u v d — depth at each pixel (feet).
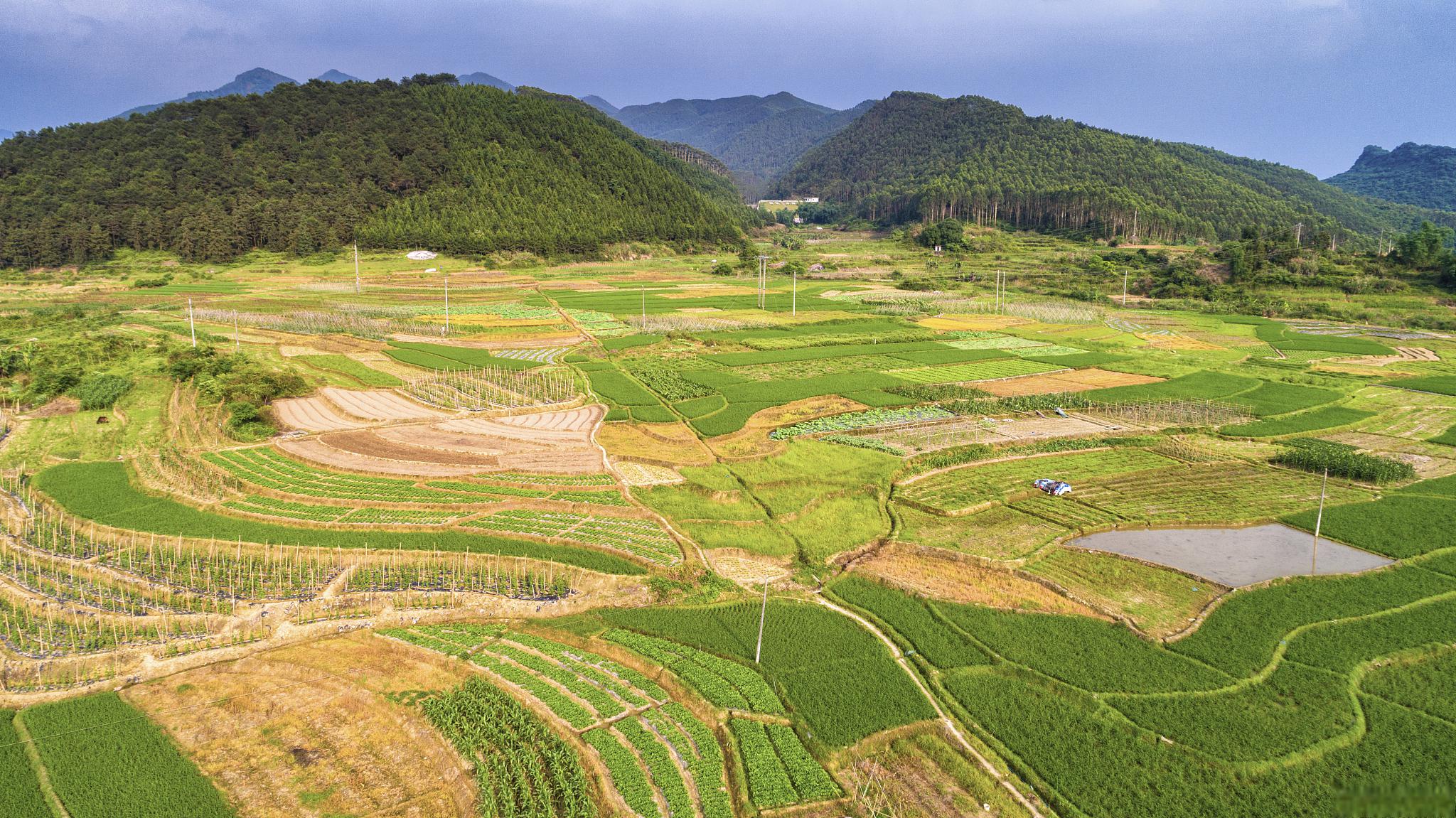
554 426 308.60
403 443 285.23
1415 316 593.42
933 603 180.45
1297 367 440.04
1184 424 323.78
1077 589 187.11
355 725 139.44
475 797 122.72
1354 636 164.96
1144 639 165.27
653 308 609.83
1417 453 294.46
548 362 417.49
